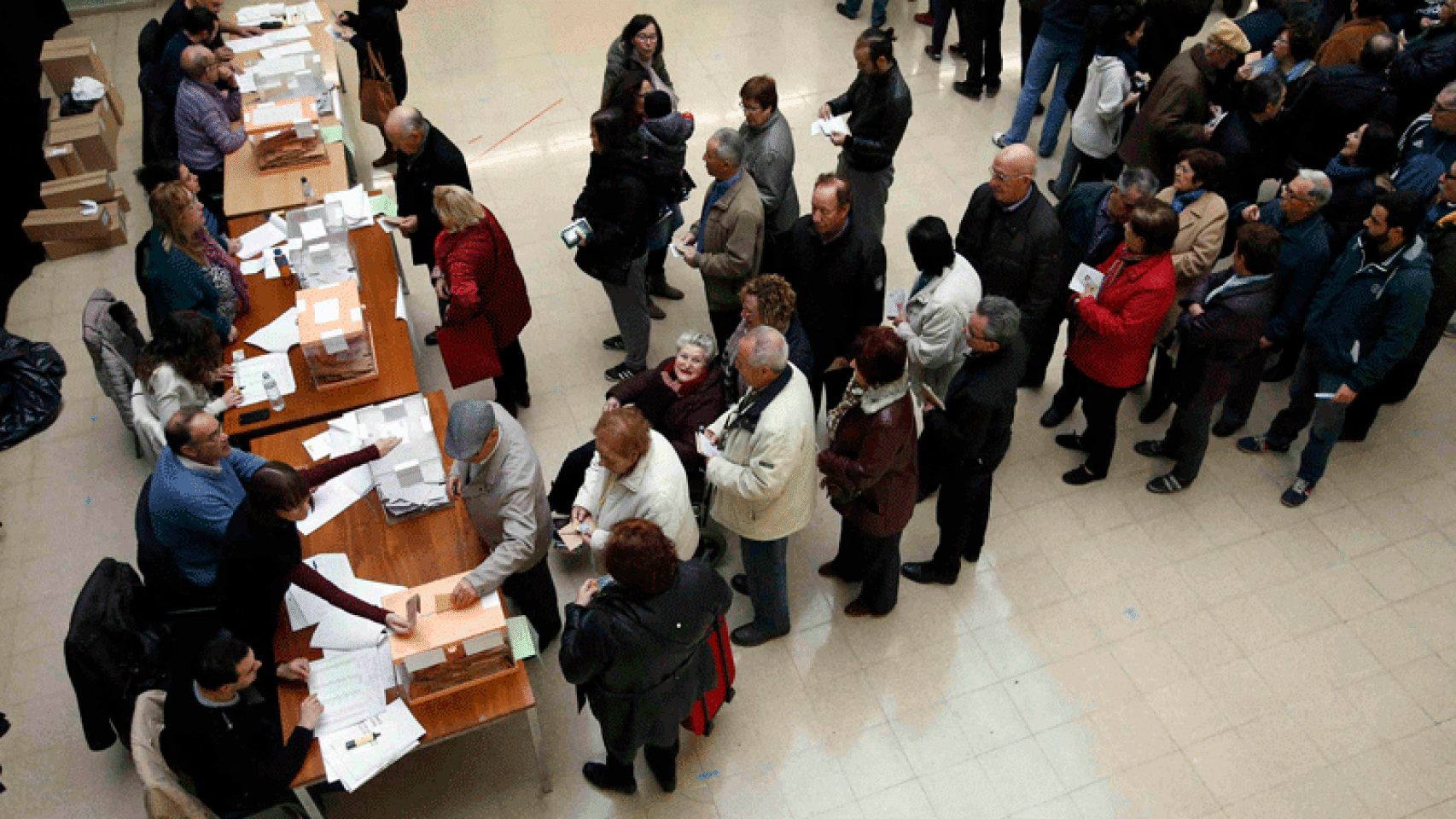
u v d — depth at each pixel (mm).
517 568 3344
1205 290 4402
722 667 3484
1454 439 4961
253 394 4121
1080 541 4523
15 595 4387
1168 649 4102
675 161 4750
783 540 3719
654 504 3242
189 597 3736
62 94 7055
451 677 3180
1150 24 5875
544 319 5664
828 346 4434
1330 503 4664
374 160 6805
